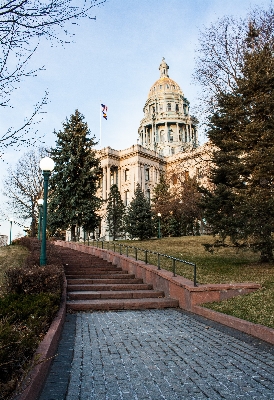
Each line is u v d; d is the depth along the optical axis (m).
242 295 10.16
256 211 12.52
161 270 13.61
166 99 99.56
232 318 8.08
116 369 5.26
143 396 4.27
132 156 78.25
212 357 5.83
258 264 14.52
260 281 11.30
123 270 17.03
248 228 12.55
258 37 19.42
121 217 56.78
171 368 5.30
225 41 20.98
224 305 9.45
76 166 34.06
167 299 11.77
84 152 34.44
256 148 13.87
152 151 81.06
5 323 4.70
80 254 22.84
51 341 5.60
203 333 7.59
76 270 16.61
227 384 4.65
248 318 7.91
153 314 10.18
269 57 15.40
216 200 13.89
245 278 12.10
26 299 7.50
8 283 8.95
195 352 6.14
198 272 13.85
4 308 6.39
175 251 22.39
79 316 9.91
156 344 6.71
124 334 7.59
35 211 45.91
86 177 33.34
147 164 79.12
